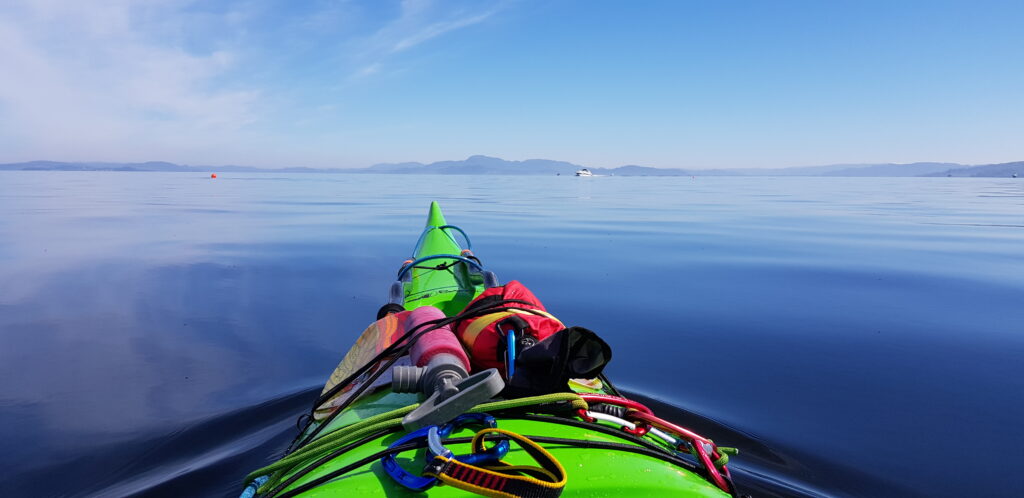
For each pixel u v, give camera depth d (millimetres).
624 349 5523
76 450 3535
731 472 3271
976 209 27859
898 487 3113
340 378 2914
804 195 44250
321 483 1730
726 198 38250
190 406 4188
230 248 12297
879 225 18750
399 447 1660
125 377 4805
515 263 10469
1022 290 8195
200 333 6105
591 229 16797
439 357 1992
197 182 67688
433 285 4941
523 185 67688
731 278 9102
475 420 1911
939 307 7188
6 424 3898
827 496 3021
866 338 5879
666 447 2238
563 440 1847
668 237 14719
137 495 2982
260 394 4414
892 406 4168
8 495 3035
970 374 4824
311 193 40438
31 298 7660
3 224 16812
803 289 8273
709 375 4820
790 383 4629
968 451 3516
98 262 10422
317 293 8094
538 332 2385
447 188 53781
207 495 2973
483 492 1370
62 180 68875
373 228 16750
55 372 4918
